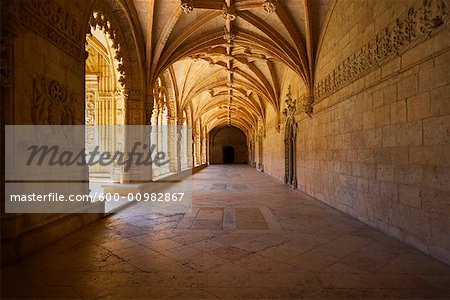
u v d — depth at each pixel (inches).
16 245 145.6
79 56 209.6
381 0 209.9
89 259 150.0
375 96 218.8
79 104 209.3
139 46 351.9
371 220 224.2
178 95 649.0
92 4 225.3
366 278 130.0
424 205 164.7
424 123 165.0
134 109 360.5
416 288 120.3
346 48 274.2
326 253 162.9
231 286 121.1
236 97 897.5
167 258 152.9
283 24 364.5
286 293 115.2
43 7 168.1
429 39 159.6
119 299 110.1
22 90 151.0
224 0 345.1
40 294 113.2
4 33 133.6
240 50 506.0
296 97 472.4
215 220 241.9
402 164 185.0
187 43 403.2
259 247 172.7
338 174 291.0
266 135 863.7
